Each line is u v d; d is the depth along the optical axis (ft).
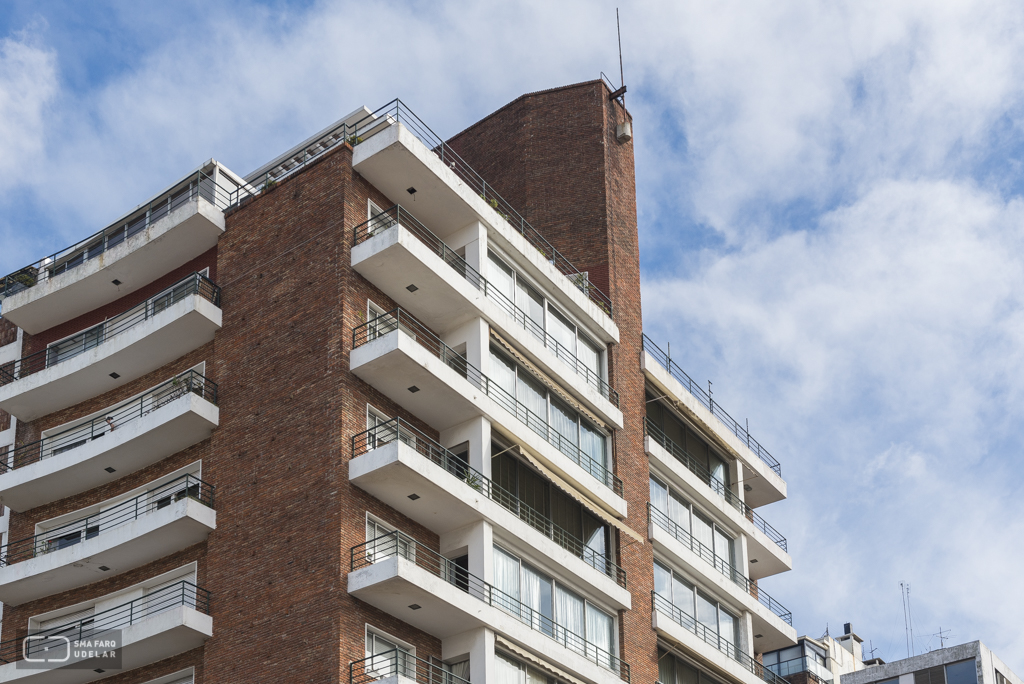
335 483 109.29
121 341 127.34
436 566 114.93
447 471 111.55
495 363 124.57
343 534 107.04
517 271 132.98
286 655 104.68
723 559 153.79
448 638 111.86
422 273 119.03
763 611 156.04
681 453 152.35
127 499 125.08
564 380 132.98
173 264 133.69
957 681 207.72
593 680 120.16
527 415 126.62
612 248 152.87
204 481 117.29
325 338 116.67
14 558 127.95
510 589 116.06
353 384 114.42
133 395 130.62
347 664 102.17
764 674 155.53
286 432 115.14
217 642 109.81
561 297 138.31
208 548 115.03
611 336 144.15
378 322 120.26
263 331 122.01
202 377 123.85
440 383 115.34
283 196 127.85
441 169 125.08
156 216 141.38
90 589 122.11
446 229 129.59
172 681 112.68
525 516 121.39
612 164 159.94
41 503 129.80
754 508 173.06
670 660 135.13
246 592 110.32
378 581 103.30
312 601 105.50
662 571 140.05
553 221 154.61
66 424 133.28
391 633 107.65
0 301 147.02
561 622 121.19
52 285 136.36
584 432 135.44
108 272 133.80
